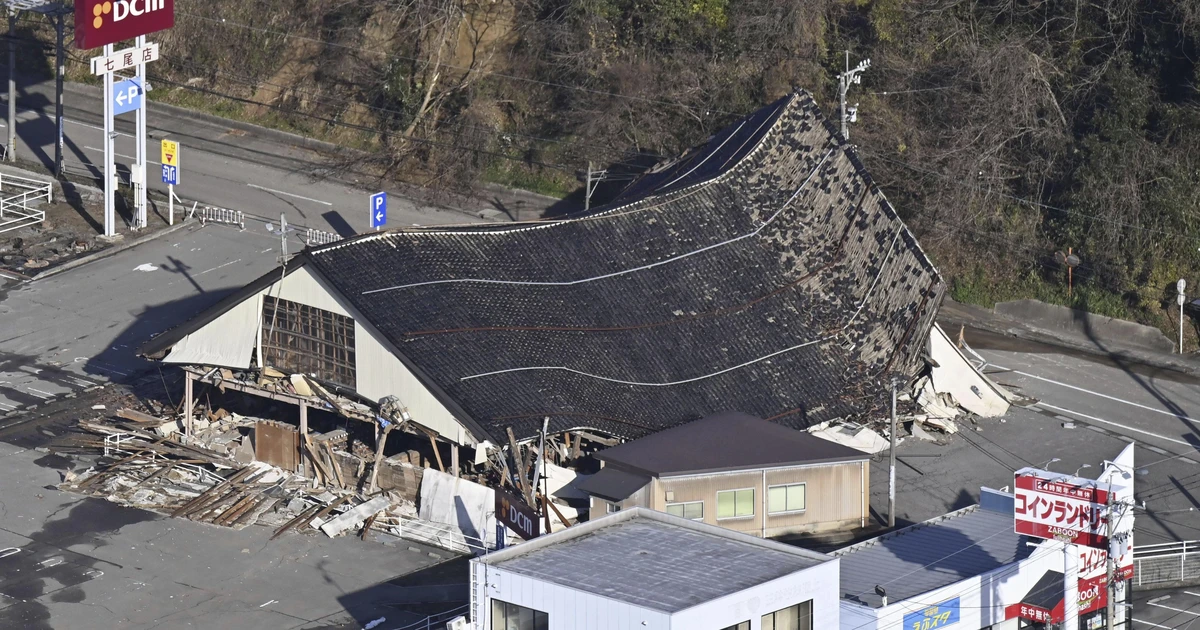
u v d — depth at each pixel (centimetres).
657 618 6425
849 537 9031
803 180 11694
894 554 8131
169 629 8188
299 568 8819
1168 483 10062
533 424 9050
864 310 10775
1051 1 14250
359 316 9306
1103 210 12900
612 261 10531
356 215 13988
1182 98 13575
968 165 13338
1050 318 12712
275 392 9719
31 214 13712
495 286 10025
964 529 8456
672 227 10944
